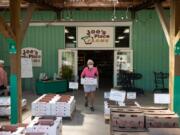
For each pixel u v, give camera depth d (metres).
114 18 15.79
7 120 9.68
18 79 8.00
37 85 14.89
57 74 16.12
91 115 10.32
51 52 16.34
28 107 11.63
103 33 16.19
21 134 6.00
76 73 16.30
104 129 8.62
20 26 8.04
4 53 16.17
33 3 9.30
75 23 16.16
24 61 8.16
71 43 16.33
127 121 6.18
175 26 7.11
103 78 20.45
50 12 16.16
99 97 13.79
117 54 16.25
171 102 7.29
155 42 16.12
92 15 16.16
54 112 9.70
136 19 16.06
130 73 15.15
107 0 14.18
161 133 5.50
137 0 13.43
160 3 8.32
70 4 14.30
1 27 7.24
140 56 16.22
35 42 16.30
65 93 15.11
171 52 7.41
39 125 6.38
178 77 7.19
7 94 11.45
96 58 19.88
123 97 6.79
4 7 14.61
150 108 7.07
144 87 16.27
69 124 9.16
